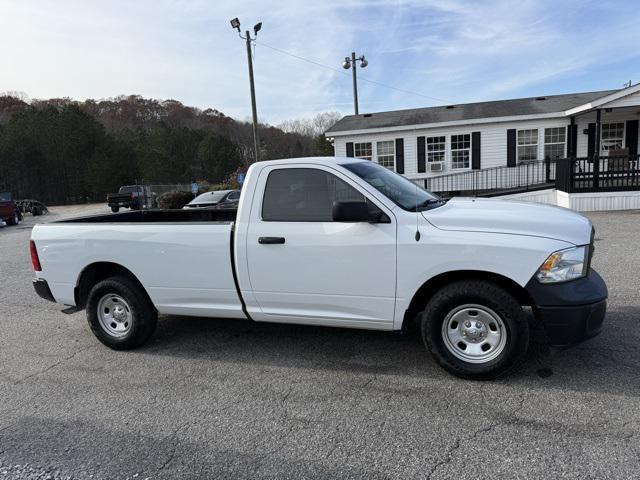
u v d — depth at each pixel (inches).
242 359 171.9
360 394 139.9
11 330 225.0
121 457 115.2
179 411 136.6
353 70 1175.0
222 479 104.6
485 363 140.6
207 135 2888.8
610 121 671.8
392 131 761.6
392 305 148.1
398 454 109.6
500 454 106.8
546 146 700.0
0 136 2192.4
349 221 141.6
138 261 179.5
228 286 168.6
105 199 2293.3
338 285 152.6
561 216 146.1
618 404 124.3
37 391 155.7
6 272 386.0
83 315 246.1
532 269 132.6
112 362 177.3
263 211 162.2
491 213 148.2
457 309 142.9
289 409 133.9
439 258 139.9
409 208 149.6
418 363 159.2
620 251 305.4
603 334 170.6
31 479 108.2
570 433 112.9
